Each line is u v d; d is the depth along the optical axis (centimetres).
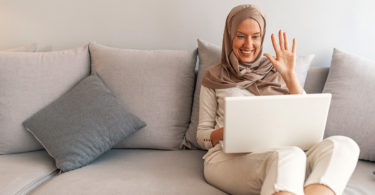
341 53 172
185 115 181
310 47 202
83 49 193
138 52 187
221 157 131
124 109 169
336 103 161
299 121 112
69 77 183
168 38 212
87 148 153
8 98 172
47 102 176
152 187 126
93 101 166
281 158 102
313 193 99
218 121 151
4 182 135
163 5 209
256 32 149
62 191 125
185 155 169
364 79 159
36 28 221
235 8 152
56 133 158
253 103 108
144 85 177
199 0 205
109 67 182
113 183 130
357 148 114
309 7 197
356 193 123
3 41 224
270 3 199
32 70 178
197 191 124
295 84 142
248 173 118
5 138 169
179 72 180
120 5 212
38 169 151
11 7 220
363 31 196
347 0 194
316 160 112
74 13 217
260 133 112
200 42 187
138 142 175
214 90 157
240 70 156
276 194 93
